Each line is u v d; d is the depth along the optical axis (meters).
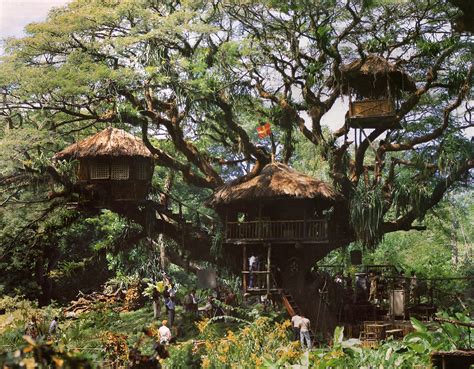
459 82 28.66
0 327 29.27
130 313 33.75
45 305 40.84
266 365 17.27
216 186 30.69
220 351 18.17
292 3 27.41
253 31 30.84
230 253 30.30
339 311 28.52
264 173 28.42
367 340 24.16
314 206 28.92
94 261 32.75
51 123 29.88
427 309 27.14
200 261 33.44
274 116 30.64
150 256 36.59
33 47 27.92
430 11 29.22
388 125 28.09
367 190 28.27
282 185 27.38
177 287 36.12
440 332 18.45
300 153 34.53
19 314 31.48
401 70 27.95
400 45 29.69
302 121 29.64
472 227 47.78
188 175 30.52
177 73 28.69
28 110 29.55
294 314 26.55
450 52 28.06
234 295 29.83
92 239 43.03
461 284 32.16
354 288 30.23
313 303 28.45
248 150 29.58
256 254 29.98
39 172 28.53
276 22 30.22
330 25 28.23
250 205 29.50
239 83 30.36
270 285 28.42
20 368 6.47
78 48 28.41
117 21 28.25
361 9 27.77
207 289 35.41
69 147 29.23
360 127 28.19
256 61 30.56
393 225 28.94
